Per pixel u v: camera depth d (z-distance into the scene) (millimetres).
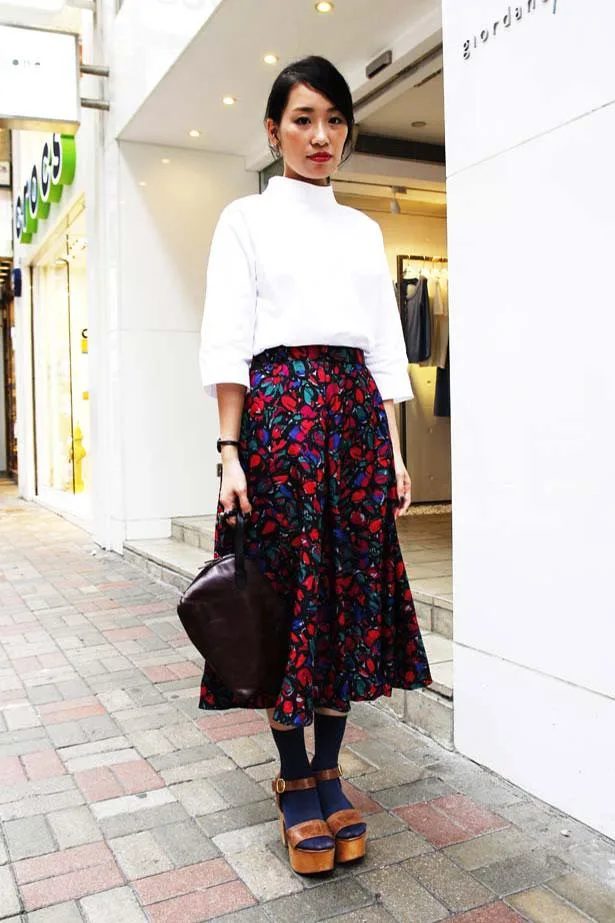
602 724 1979
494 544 2305
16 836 2045
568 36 1993
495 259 2262
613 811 1959
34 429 12000
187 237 6488
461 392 2408
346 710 1828
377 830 2037
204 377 1780
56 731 2799
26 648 3895
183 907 1718
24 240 10836
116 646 3912
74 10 7121
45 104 5648
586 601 2010
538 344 2131
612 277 1913
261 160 6391
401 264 6594
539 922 1651
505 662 2283
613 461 1927
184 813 2160
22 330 12023
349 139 1905
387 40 4348
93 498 7215
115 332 6387
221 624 1720
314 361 1796
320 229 1834
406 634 1904
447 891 1765
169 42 4848
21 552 6926
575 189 1998
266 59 4715
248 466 1795
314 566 1736
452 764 2432
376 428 1855
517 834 2008
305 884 1799
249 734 2742
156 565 5621
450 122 2406
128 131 6027
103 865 1897
